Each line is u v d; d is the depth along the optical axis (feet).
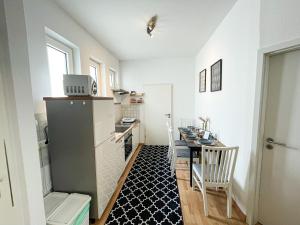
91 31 8.73
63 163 5.89
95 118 5.65
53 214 4.77
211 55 10.05
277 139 5.29
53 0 5.97
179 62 15.21
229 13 7.29
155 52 13.33
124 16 7.27
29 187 3.60
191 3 6.50
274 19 4.81
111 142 7.37
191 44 11.53
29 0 4.99
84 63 8.43
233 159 6.35
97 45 10.23
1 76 3.19
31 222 3.65
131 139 12.45
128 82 15.94
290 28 4.48
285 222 5.30
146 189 8.27
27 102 3.58
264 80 5.28
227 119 7.72
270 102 5.35
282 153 5.21
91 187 5.88
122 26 8.23
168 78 15.47
